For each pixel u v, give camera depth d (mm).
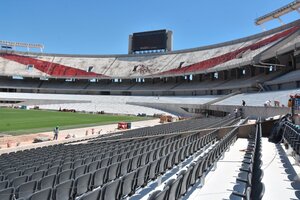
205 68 72000
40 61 98750
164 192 5543
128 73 88750
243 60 61000
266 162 11227
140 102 74625
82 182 7719
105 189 6445
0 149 21141
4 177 8953
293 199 7203
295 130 12961
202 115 57406
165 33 93812
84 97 83875
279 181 8680
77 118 52031
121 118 56281
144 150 13266
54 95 85938
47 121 44250
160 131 25719
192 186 8336
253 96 48375
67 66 96875
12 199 6723
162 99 74688
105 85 91562
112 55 99938
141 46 96562
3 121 42219
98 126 39500
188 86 77000
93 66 96062
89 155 13000
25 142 25094
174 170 10836
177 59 87000
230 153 13836
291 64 53688
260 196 4449
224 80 71062
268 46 57625
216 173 9945
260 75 60594
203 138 15672
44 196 6207
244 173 8977
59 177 8383
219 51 78438
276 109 29078
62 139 26859
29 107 79375
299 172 9672
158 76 82000
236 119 30062
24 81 94875
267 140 18078
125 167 9844
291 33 53625
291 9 58938
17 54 100125
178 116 62594
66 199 7105
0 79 94062
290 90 40656
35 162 11922
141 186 8688
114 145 17984
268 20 66000
